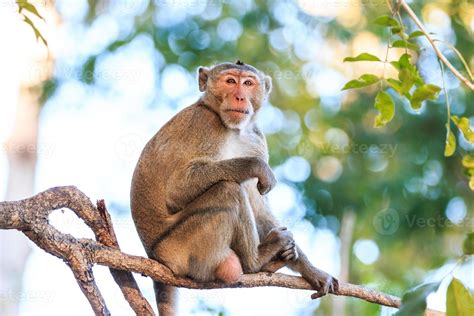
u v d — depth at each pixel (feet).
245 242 28.71
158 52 63.36
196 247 28.58
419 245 58.75
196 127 30.96
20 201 22.97
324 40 67.41
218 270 28.25
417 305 16.56
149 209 30.01
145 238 30.01
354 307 50.78
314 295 28.86
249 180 31.42
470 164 24.39
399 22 23.90
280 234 29.25
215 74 32.24
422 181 59.47
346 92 65.41
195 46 64.13
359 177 60.23
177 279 27.91
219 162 29.86
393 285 55.77
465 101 59.11
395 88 24.27
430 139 59.62
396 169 59.57
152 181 30.14
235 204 28.78
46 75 62.23
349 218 57.82
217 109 31.78
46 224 23.08
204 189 29.53
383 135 61.52
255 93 32.81
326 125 63.87
